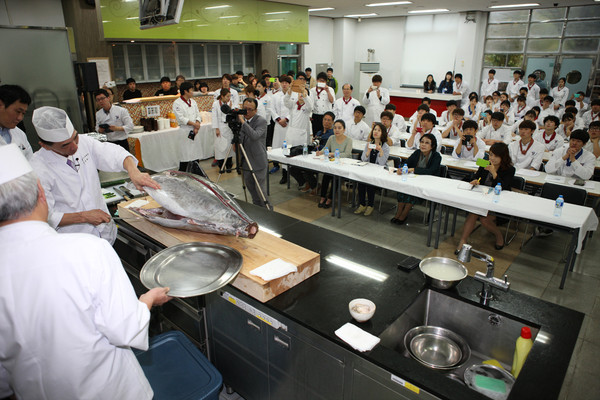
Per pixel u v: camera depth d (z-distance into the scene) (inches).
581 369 91.5
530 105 355.9
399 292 66.2
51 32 150.0
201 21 285.0
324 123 205.8
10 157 37.2
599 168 177.0
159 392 59.8
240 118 147.3
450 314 68.6
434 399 46.6
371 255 78.2
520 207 125.4
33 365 38.4
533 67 414.0
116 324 38.5
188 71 328.5
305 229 89.6
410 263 74.0
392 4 366.3
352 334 54.6
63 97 159.3
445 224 165.0
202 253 68.2
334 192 179.2
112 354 41.4
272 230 89.0
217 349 78.5
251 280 62.2
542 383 48.4
